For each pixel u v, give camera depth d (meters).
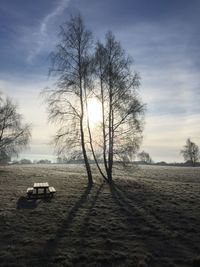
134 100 27.97
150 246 10.59
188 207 17.19
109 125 28.34
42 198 19.62
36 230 12.44
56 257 9.50
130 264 9.08
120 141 28.39
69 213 15.37
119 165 28.97
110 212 15.74
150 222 13.72
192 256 9.71
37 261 9.29
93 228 12.63
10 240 11.19
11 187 25.22
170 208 16.81
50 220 13.99
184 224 13.43
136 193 22.33
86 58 27.97
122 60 28.23
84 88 28.09
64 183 27.80
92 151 29.14
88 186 25.72
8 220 13.91
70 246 10.56
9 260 9.34
